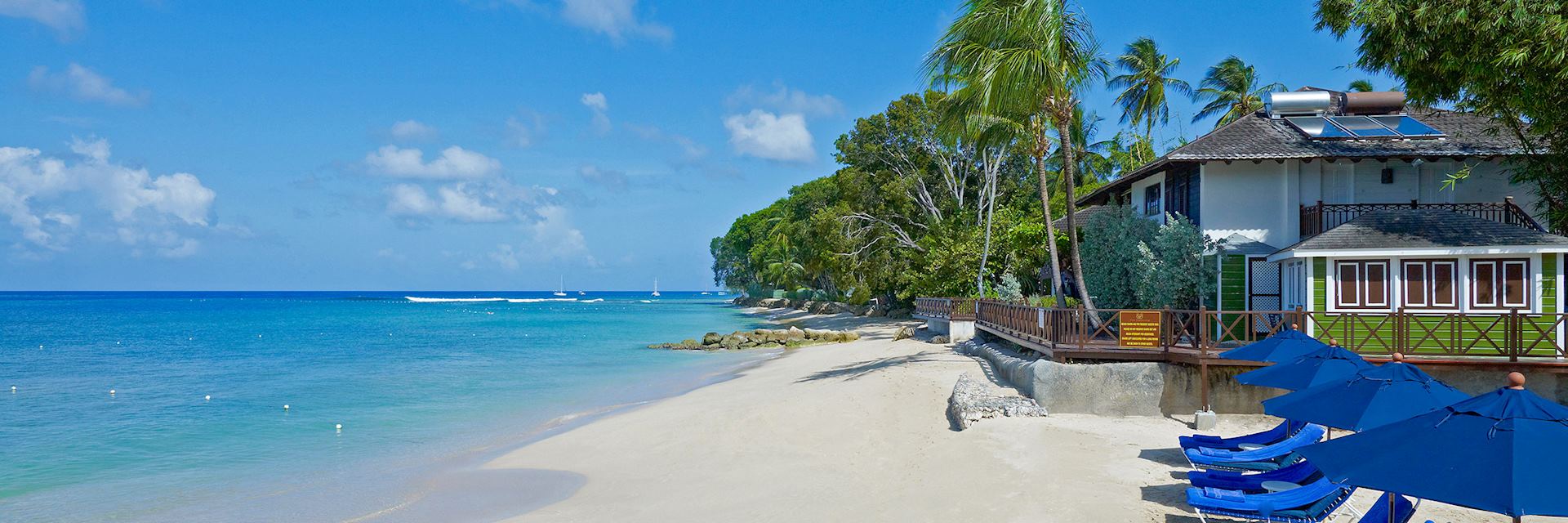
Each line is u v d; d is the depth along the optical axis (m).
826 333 44.56
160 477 15.73
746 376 29.17
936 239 48.62
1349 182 22.52
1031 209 51.75
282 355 41.81
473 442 18.77
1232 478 10.18
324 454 17.62
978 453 14.39
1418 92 19.77
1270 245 22.58
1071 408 17.34
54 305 152.25
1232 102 51.19
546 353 41.88
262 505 13.75
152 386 29.14
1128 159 57.22
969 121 25.30
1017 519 10.84
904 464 14.44
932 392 20.25
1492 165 22.41
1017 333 23.12
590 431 19.09
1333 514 9.86
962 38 22.39
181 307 136.25
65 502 14.05
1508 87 17.97
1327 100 25.12
